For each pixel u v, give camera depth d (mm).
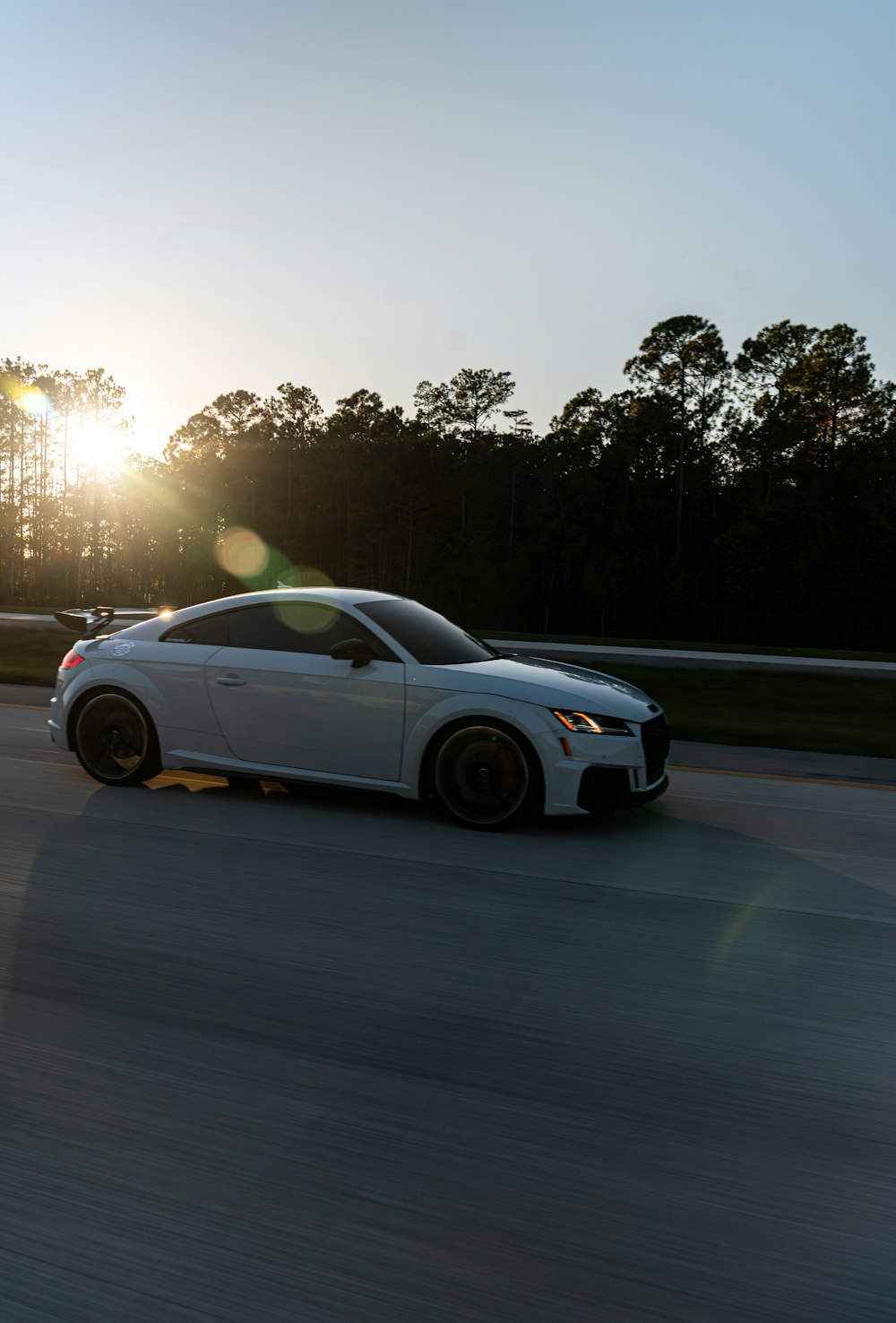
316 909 4504
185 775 7301
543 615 78938
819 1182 2539
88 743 6914
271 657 6473
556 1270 2199
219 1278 2152
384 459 88375
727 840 5906
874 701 14156
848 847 5797
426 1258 2227
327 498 91750
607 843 5770
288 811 6277
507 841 5746
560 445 82062
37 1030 3262
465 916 4465
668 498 77562
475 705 5895
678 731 10414
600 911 4578
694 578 72938
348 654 6125
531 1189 2482
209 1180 2486
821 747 9836
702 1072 3096
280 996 3574
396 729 6098
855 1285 2170
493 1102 2891
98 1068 3025
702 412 77562
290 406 105812
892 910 4680
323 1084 2967
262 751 6473
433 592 80438
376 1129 2730
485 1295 2121
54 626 24141
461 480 83875
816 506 69875
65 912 4375
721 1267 2223
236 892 4703
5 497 96500
